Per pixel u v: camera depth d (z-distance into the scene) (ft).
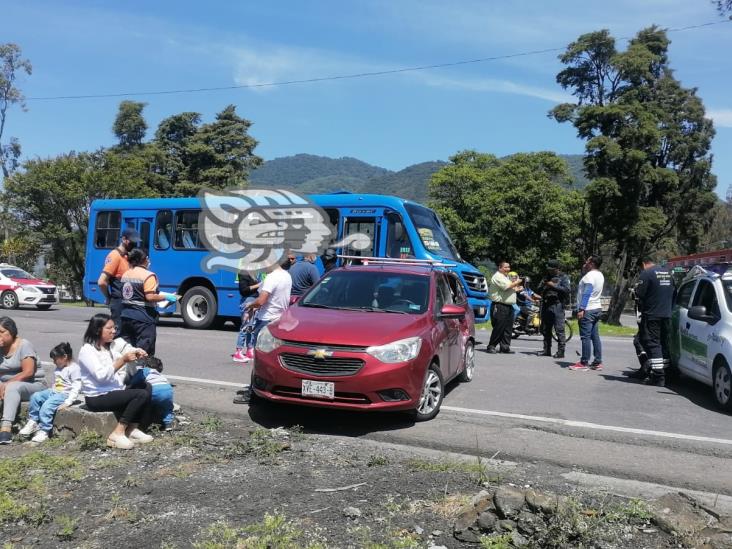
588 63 115.44
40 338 44.11
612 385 31.55
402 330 22.22
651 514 14.16
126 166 138.00
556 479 17.43
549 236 140.97
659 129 106.83
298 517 14.14
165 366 33.09
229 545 12.68
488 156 159.02
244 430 21.61
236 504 14.88
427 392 23.12
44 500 15.10
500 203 139.03
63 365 20.93
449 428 22.18
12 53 153.38
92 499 15.23
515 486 16.46
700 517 14.25
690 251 127.24
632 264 114.93
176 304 53.62
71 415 19.81
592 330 36.24
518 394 28.53
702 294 30.01
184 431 21.02
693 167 113.91
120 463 17.75
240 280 34.68
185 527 13.64
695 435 22.33
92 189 130.31
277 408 24.47
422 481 16.49
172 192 174.19
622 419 24.35
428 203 152.25
